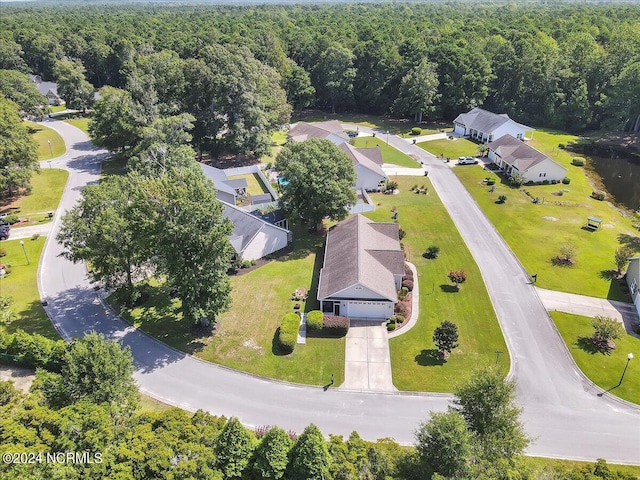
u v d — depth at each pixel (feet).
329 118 409.49
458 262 186.19
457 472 82.79
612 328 137.39
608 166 299.17
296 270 182.70
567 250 183.73
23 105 357.20
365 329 149.79
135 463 86.12
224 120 288.71
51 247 196.95
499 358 137.49
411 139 346.74
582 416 119.34
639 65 319.88
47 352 128.98
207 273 138.62
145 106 270.26
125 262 154.51
